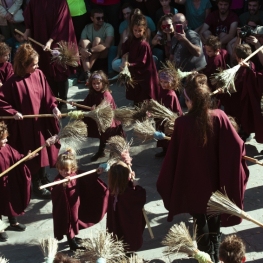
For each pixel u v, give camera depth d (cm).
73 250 880
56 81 1350
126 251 816
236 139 752
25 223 973
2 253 898
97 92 1113
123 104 1421
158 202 1008
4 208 921
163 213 973
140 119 1040
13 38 1593
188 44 1299
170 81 1086
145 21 1255
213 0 1580
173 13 1545
